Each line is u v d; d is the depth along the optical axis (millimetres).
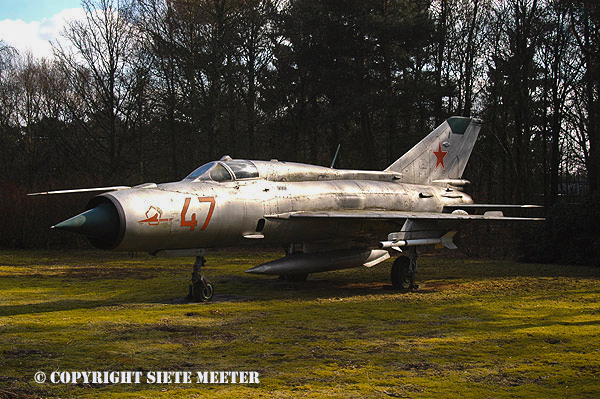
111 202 9109
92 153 35094
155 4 29359
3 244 25641
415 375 5645
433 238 12477
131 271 16016
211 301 10578
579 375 5629
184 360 6242
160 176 31953
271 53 30031
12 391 5160
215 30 28516
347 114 26266
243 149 32250
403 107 26375
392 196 13203
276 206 11102
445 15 28359
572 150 31312
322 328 7945
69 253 22906
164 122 31375
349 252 12773
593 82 23859
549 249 17750
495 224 24688
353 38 26469
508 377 5578
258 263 18125
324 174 12703
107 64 30188
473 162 31312
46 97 35469
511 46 26703
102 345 6914
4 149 37750
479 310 9367
